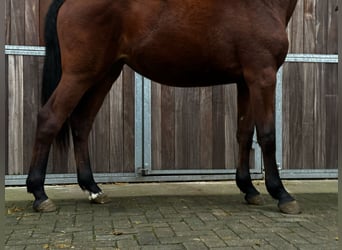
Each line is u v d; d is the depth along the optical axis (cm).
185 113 339
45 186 320
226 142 345
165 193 291
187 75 240
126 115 332
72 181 328
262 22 219
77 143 257
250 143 252
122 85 331
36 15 319
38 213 223
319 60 352
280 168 350
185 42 225
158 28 225
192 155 341
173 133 338
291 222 203
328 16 353
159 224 199
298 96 352
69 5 229
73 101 230
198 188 312
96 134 329
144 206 243
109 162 331
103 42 228
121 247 164
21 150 320
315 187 318
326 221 205
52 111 229
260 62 219
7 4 313
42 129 227
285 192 228
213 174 343
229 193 291
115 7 224
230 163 345
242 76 233
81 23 224
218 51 226
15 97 318
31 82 321
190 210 231
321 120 354
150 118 335
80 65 227
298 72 351
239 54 224
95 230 189
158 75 243
